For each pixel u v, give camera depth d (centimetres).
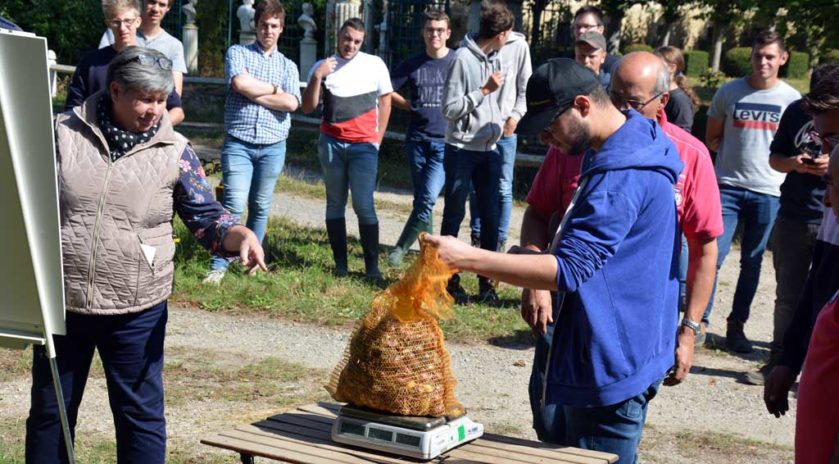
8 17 2402
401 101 886
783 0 1238
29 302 327
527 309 418
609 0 1870
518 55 816
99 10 2431
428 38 866
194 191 396
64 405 374
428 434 335
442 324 756
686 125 696
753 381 672
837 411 299
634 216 333
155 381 400
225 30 2331
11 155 308
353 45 842
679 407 625
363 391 345
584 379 345
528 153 1486
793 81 3406
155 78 366
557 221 434
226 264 838
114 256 377
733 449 558
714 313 865
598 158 338
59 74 1944
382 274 891
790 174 645
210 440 353
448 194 805
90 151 375
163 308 397
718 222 393
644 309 344
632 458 360
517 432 561
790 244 646
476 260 331
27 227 315
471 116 789
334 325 755
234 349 686
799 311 390
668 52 746
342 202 870
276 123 817
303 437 357
